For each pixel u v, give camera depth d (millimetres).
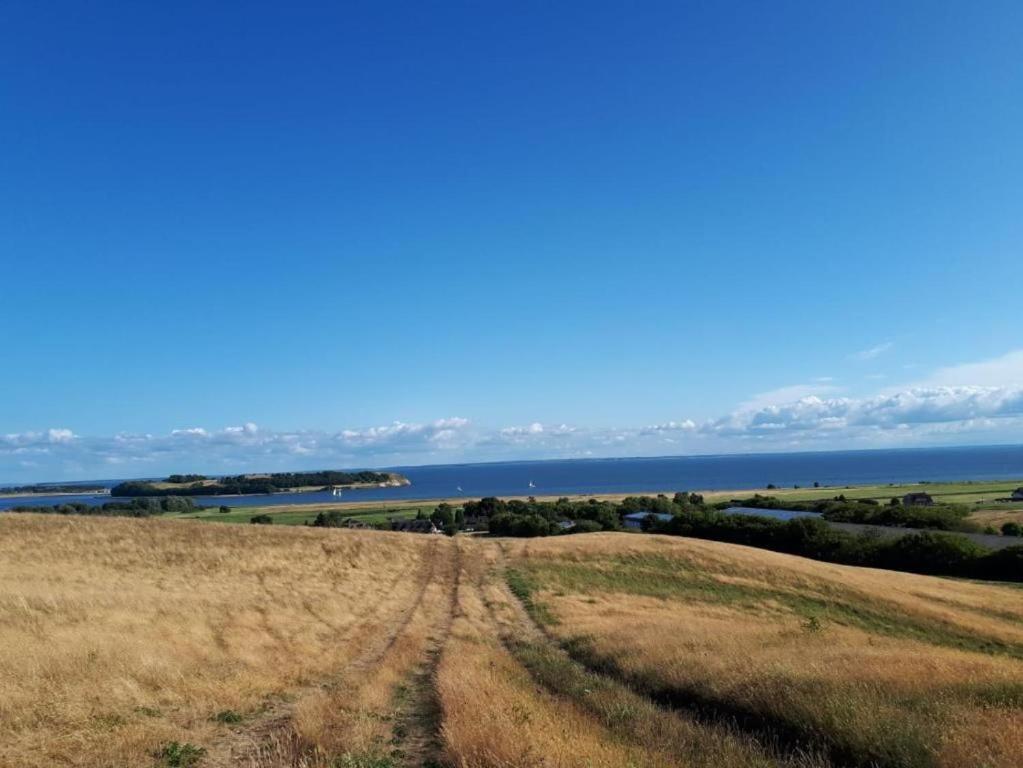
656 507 126062
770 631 23984
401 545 57844
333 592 37250
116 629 18031
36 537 39312
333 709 12508
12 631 15688
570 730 10398
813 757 10188
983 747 8797
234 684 14445
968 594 48188
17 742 9352
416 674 18656
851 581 48344
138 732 10297
